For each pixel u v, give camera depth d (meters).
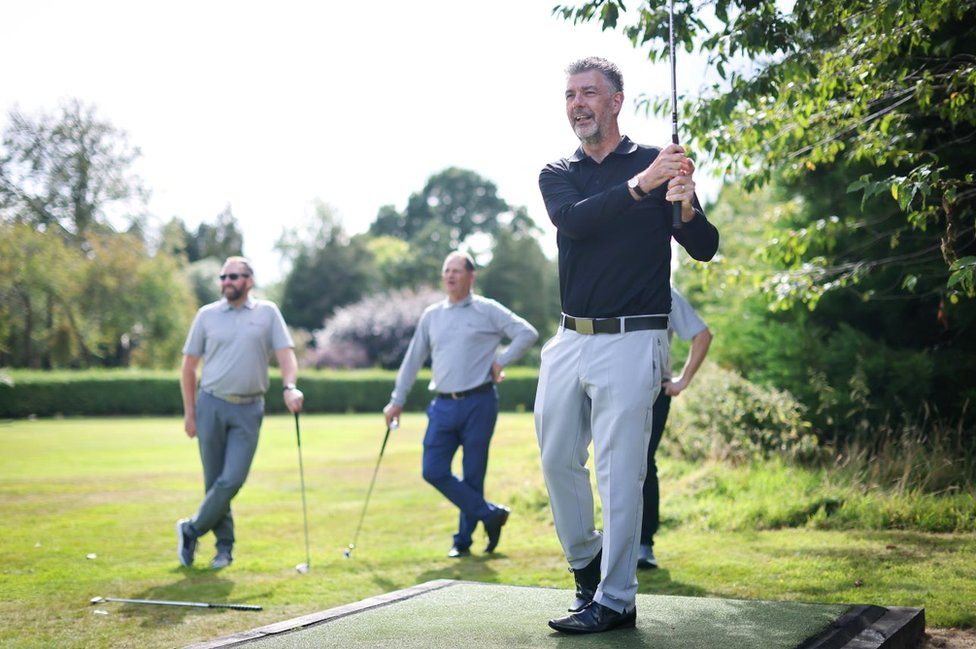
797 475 7.26
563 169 3.46
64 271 35.06
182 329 39.38
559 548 6.15
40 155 36.91
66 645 3.87
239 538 6.84
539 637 3.06
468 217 68.88
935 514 5.89
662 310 3.28
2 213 36.25
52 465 12.27
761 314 9.38
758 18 5.22
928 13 4.70
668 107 6.36
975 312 7.68
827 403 8.00
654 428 5.17
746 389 8.30
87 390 27.84
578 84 3.33
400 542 6.68
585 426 3.37
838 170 8.36
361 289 56.09
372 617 3.44
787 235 7.48
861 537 5.67
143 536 6.87
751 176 6.84
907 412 7.92
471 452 6.21
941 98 5.98
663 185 3.27
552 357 3.38
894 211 7.83
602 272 3.24
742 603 3.56
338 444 15.57
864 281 8.45
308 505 8.60
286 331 6.04
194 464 12.43
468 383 6.21
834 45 6.16
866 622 3.24
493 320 6.27
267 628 3.30
